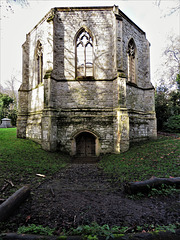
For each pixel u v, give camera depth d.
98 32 10.13
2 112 24.59
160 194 3.78
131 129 10.47
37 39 11.66
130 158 7.43
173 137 11.32
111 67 10.04
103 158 8.88
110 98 9.88
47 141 9.23
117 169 6.23
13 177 4.93
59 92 9.98
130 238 2.12
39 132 10.55
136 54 11.94
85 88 9.99
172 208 3.12
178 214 2.89
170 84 18.67
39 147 9.69
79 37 10.45
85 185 4.80
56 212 3.09
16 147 8.97
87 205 3.40
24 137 12.38
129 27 11.30
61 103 9.94
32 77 12.25
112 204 3.44
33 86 12.10
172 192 3.81
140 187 3.82
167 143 8.99
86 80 9.97
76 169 6.95
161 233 2.22
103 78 10.02
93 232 2.29
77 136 9.93
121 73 9.34
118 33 9.61
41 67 11.55
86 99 9.93
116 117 9.31
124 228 2.43
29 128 11.93
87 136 10.34
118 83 9.23
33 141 11.05
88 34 10.44
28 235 2.22
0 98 25.42
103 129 9.70
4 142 9.98
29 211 3.11
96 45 10.12
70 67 10.09
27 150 8.70
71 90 9.99
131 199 3.66
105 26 10.15
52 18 9.70
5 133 13.39
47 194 4.01
